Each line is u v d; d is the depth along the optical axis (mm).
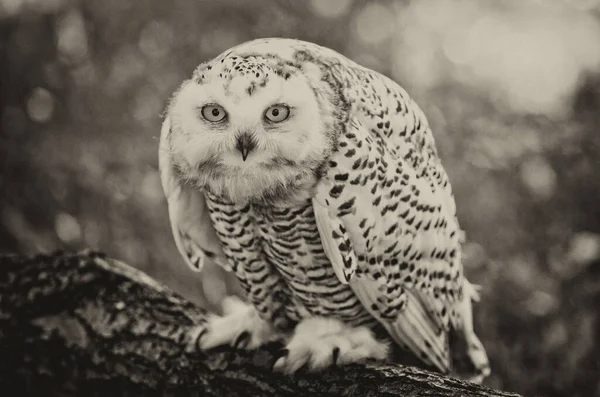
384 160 7066
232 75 6730
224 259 7953
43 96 13672
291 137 6699
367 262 7227
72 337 7902
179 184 7348
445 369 7918
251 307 8102
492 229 11320
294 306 7812
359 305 7566
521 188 11508
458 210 11453
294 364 7184
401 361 7961
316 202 6926
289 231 7219
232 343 7625
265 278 7730
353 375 6965
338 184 6879
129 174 13070
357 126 6922
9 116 13445
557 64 13336
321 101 6770
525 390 10453
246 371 7367
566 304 10828
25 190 13055
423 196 7406
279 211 7109
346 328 7629
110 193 12977
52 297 8086
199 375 7488
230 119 6750
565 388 10391
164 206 12961
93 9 13703
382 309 7461
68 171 13070
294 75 6750
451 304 7926
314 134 6707
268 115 6719
